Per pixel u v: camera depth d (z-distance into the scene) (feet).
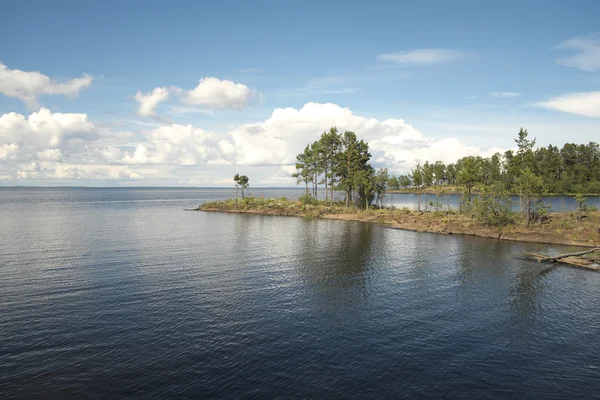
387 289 96.84
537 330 72.74
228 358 60.49
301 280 104.37
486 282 103.86
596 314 81.00
